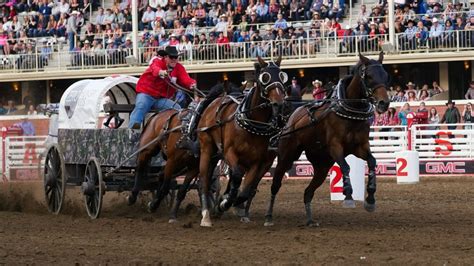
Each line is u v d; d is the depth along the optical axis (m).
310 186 15.95
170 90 17.58
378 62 15.36
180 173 16.67
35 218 17.12
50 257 12.22
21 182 24.84
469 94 31.97
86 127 17.97
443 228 14.95
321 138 15.65
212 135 15.49
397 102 31.05
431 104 31.19
